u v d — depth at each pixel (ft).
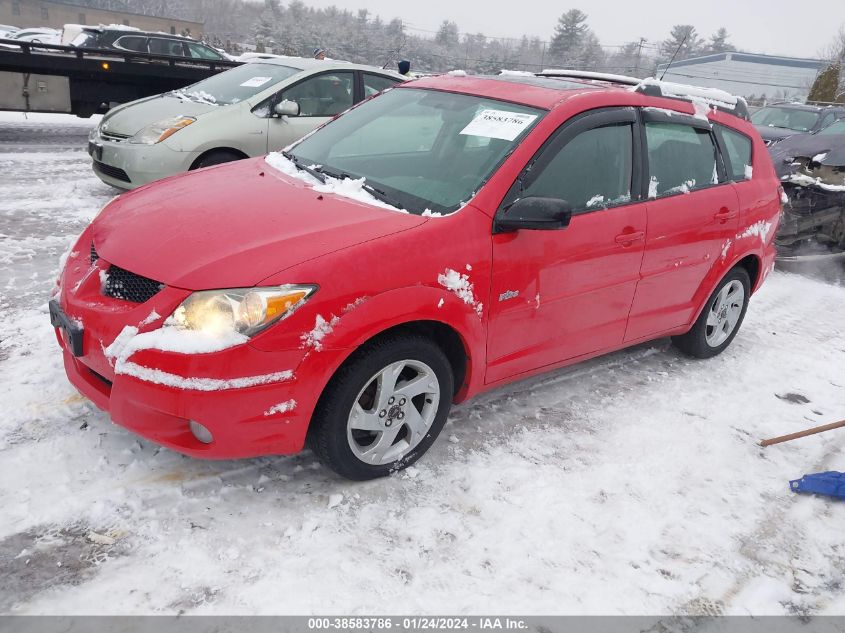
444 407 10.18
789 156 25.63
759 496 10.57
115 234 9.69
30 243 18.19
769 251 15.76
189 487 9.20
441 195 10.35
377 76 25.53
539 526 9.26
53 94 31.58
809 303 20.65
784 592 8.67
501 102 11.75
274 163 12.45
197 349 7.88
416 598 7.86
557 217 9.50
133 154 20.79
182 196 10.71
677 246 12.89
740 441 12.10
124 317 8.45
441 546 8.68
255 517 8.80
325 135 13.23
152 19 244.22
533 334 11.05
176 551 8.11
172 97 24.09
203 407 7.95
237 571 7.93
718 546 9.34
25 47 29.86
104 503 8.70
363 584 7.95
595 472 10.63
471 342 9.96
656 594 8.37
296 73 23.58
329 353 8.39
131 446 9.88
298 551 8.31
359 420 9.20
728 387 14.23
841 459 11.86
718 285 14.65
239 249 8.66
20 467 9.21
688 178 13.34
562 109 11.12
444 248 9.43
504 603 7.94
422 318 9.16
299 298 8.18
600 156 11.59
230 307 8.01
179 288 8.26
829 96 93.97
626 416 12.49
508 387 13.05
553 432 11.63
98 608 7.28
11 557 7.77
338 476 9.77
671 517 9.80
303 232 9.06
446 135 11.50
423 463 10.31
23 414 10.39
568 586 8.31
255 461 9.90
